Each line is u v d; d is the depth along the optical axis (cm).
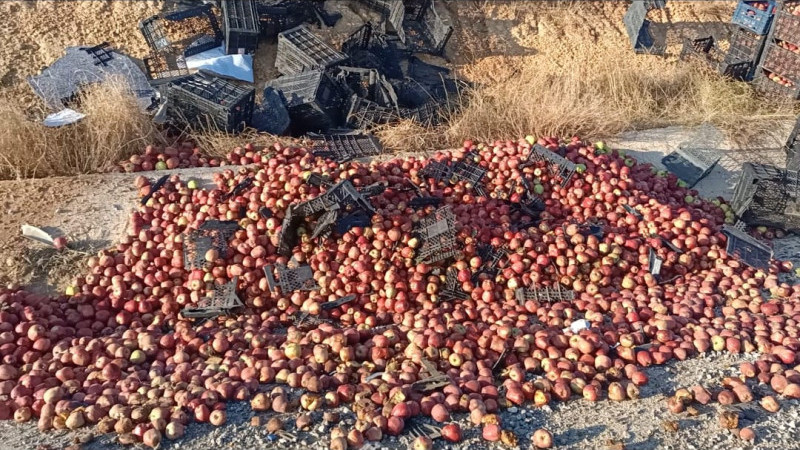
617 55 1458
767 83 1337
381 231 884
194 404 661
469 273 877
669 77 1362
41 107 1164
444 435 647
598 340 769
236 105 1108
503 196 1023
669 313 862
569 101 1237
